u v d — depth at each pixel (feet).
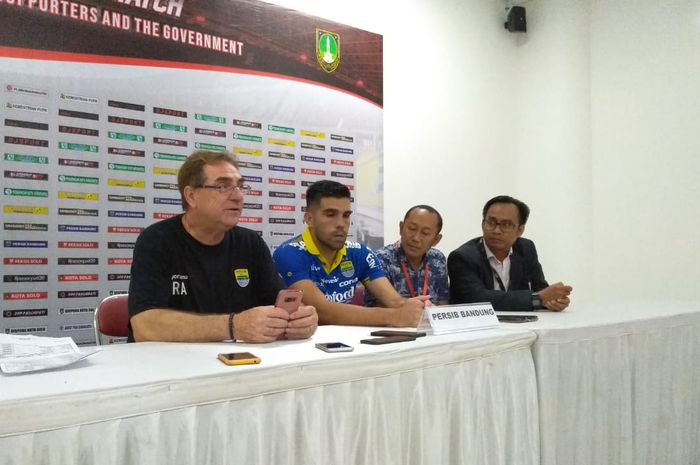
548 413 4.07
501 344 3.82
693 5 9.77
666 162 10.11
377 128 9.72
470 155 11.23
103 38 7.02
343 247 6.27
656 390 5.08
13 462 2.04
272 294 4.96
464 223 11.14
